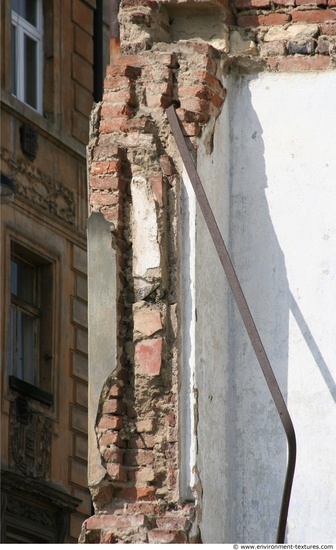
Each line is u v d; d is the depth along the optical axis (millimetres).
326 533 10938
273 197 11539
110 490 10820
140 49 11703
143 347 11023
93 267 11180
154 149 11320
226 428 11273
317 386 11180
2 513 25969
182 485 10742
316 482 11023
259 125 11695
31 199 28234
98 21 31109
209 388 11086
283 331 11312
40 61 29500
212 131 11484
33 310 28609
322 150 11555
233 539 11086
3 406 26594
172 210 11211
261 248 11484
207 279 11242
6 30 28203
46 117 29219
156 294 11109
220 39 11836
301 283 11359
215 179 11445
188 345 10984
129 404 10977
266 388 11289
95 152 11383
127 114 11461
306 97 11672
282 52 11789
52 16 29703
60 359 28656
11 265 28109
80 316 29594
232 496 11172
